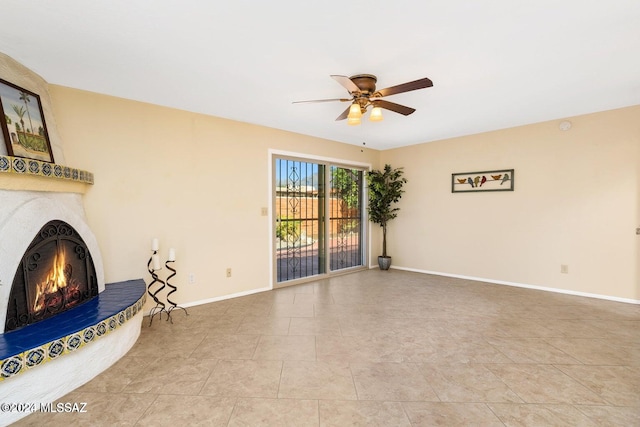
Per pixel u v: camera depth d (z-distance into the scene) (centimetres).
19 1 166
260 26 193
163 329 293
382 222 572
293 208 468
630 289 365
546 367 225
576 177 396
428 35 204
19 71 237
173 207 346
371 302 378
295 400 187
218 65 246
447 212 516
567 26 194
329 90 299
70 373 196
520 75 268
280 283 446
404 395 192
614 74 267
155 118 333
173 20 187
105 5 171
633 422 166
